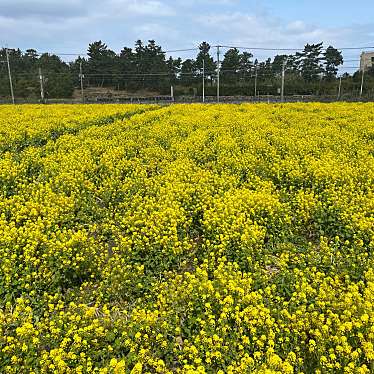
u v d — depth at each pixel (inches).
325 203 364.5
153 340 210.2
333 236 329.1
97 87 3641.7
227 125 764.0
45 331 220.7
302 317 216.2
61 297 257.1
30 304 244.5
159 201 373.4
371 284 234.1
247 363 186.2
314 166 457.4
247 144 594.2
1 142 617.9
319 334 198.7
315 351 197.8
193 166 496.7
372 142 620.1
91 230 333.4
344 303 219.1
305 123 786.8
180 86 3565.5
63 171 463.5
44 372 188.9
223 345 205.3
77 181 435.2
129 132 684.7
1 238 293.0
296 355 200.4
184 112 975.6
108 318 223.9
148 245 297.9
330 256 282.7
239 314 214.5
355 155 549.6
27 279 256.1
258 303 229.6
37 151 560.4
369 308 211.6
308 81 3383.4
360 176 434.3
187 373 181.9
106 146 586.2
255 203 356.2
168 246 295.1
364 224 309.9
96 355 201.5
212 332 209.3
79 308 232.7
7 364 194.5
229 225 314.3
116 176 466.6
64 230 317.7
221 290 237.3
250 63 3705.7
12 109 1056.8
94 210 373.4
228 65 3641.7
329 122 793.6
